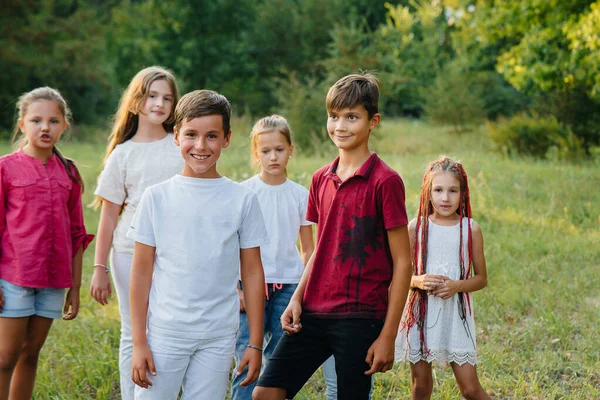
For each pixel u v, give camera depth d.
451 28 25.59
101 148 17.86
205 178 2.79
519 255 6.77
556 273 6.12
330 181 2.91
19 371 3.41
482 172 10.73
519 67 13.44
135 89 3.61
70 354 4.45
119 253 3.55
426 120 22.14
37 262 3.26
